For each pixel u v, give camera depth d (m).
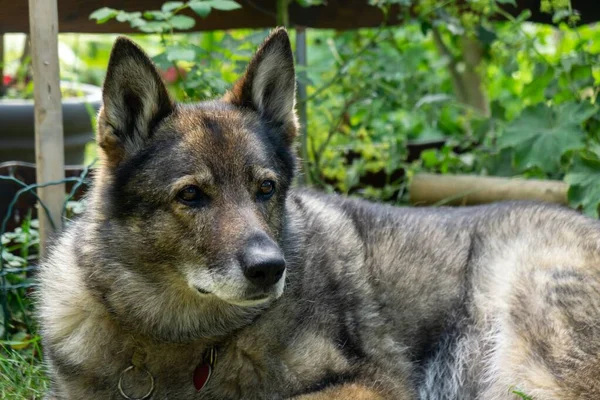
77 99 8.20
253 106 5.12
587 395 5.01
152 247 4.74
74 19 6.97
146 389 5.05
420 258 5.83
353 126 8.75
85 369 5.03
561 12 7.45
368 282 5.63
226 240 4.53
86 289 4.98
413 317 5.70
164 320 4.94
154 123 4.84
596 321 5.10
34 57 6.07
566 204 7.37
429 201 8.03
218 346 5.06
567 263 5.48
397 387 5.23
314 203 5.87
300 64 8.30
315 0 7.53
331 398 4.95
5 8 6.59
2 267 6.31
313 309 5.23
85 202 5.29
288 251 5.18
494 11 8.38
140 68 4.78
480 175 8.13
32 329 6.32
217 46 7.66
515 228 5.89
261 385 5.11
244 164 4.74
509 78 9.98
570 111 7.27
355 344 5.37
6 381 5.74
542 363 5.17
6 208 7.18
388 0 7.68
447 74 10.53
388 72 8.48
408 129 9.33
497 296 5.62
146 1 7.24
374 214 6.02
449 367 5.72
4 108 7.77
